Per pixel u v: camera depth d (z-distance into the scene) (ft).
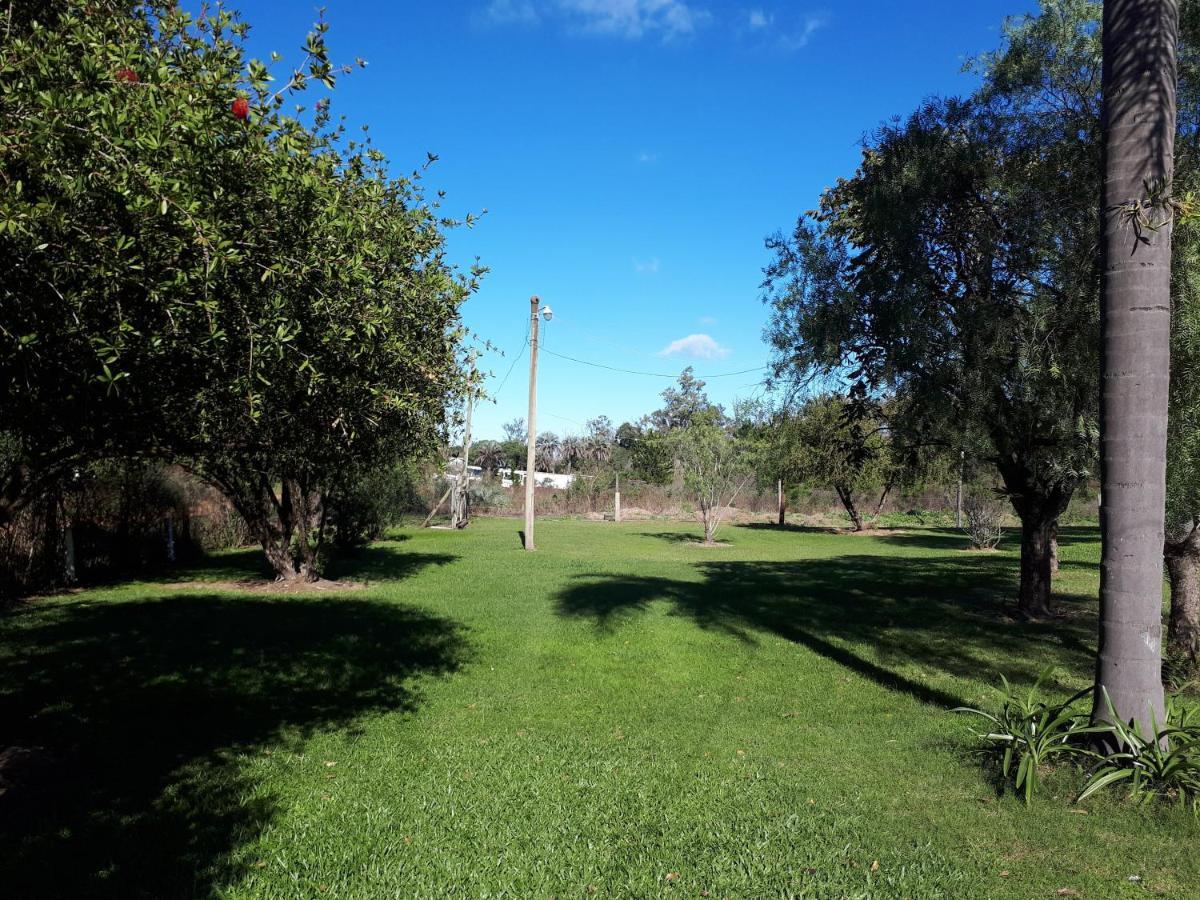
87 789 15.14
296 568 49.24
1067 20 26.04
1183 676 22.84
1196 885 11.20
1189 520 22.89
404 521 102.89
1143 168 14.40
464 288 19.93
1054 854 12.20
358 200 15.67
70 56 10.31
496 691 23.76
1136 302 14.42
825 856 12.32
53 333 10.84
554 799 15.01
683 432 91.35
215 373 12.53
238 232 11.49
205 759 17.11
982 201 28.48
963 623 34.30
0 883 11.21
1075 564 57.93
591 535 92.73
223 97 10.48
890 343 28.32
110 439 14.20
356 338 14.12
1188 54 22.72
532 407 74.08
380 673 25.53
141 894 10.96
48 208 8.91
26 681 22.72
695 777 16.25
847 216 32.68
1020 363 25.86
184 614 34.30
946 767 16.47
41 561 42.19
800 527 116.26
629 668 26.73
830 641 30.86
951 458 33.76
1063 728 16.35
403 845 12.84
